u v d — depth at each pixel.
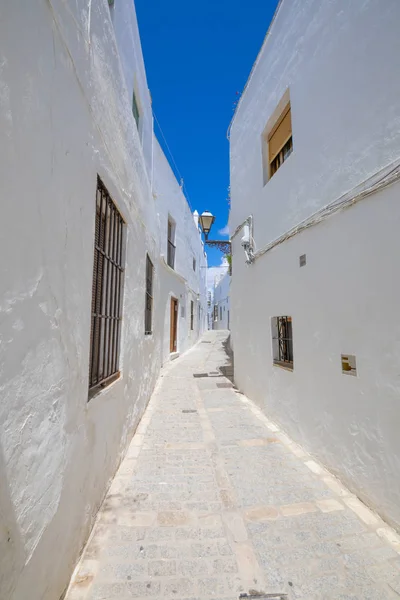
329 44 3.10
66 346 1.74
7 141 1.17
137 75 4.76
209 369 8.68
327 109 3.13
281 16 4.19
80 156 2.02
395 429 2.21
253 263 5.45
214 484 2.84
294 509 2.46
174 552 2.00
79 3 2.03
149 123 6.30
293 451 3.55
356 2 2.69
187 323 12.86
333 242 3.01
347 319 2.77
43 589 1.40
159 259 7.74
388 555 1.99
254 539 2.13
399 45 2.24
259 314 5.13
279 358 4.52
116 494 2.66
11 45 1.20
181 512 2.42
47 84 1.53
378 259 2.42
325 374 3.11
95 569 1.85
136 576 1.81
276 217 4.41
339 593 1.72
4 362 1.14
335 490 2.74
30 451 1.31
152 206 6.27
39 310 1.42
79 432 1.94
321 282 3.20
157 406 5.35
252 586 1.77
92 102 2.30
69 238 1.81
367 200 2.55
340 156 2.91
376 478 2.39
